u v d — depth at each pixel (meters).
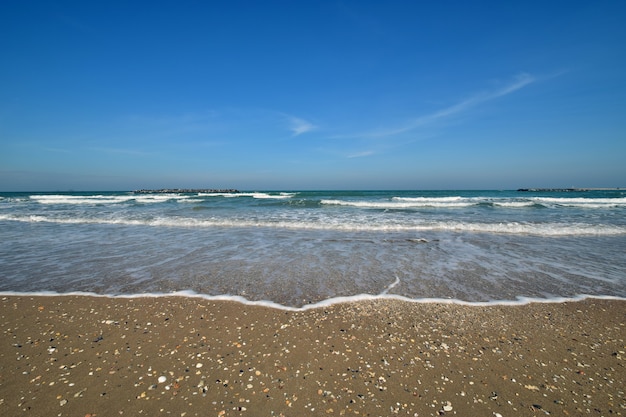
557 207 24.30
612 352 3.88
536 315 4.89
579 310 5.08
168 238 11.09
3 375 3.34
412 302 5.36
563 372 3.47
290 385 3.24
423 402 3.01
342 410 2.91
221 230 12.95
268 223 14.43
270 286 6.11
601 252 9.04
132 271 7.08
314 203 27.11
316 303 5.30
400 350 3.90
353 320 4.68
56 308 5.08
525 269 7.30
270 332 4.32
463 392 3.15
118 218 16.44
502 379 3.35
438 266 7.52
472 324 4.58
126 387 3.18
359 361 3.66
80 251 9.05
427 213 19.30
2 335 4.20
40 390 3.12
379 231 12.65
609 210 21.70
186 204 28.41
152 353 3.79
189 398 3.04
